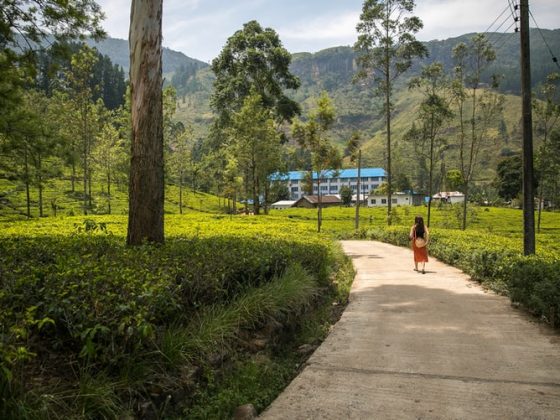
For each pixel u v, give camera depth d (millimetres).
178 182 91625
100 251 7598
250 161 51062
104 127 55094
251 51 53969
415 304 8977
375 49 38062
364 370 5316
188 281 5316
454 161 137500
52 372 3660
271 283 7293
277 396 4816
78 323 3826
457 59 40594
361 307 8906
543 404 4285
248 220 32719
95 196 56938
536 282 7742
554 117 42406
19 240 9172
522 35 11547
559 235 38812
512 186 96562
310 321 7754
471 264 12625
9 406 2957
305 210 83125
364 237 36469
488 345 6188
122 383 3672
